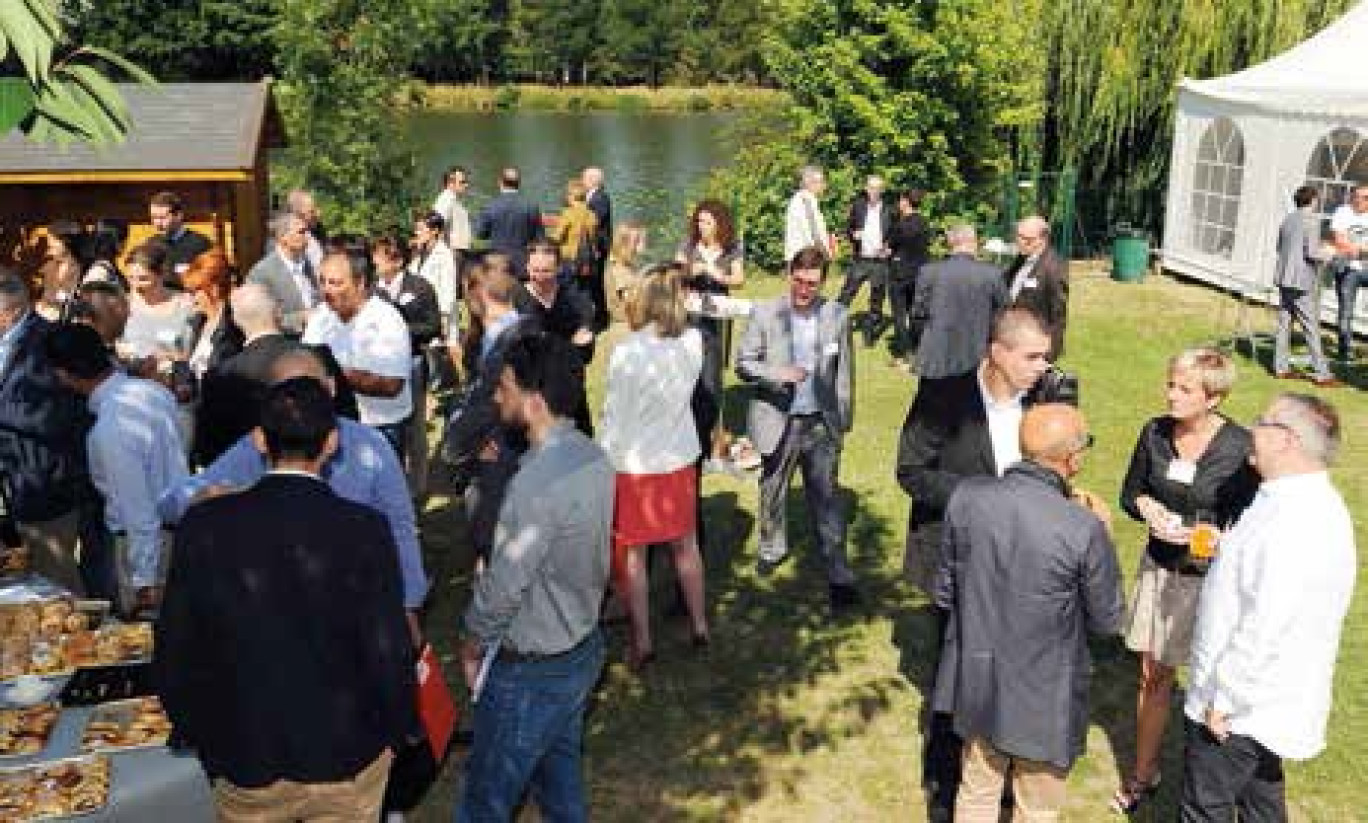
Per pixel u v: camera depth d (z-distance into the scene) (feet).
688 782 16.92
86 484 17.99
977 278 29.55
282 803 10.89
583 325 22.33
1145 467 15.55
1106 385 38.24
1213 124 53.57
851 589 22.18
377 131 65.87
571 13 274.57
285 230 26.21
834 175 63.41
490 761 13.14
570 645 12.89
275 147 52.95
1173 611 15.12
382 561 10.82
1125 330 46.65
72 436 17.76
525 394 12.69
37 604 14.64
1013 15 64.13
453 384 36.35
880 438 32.45
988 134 65.26
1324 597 12.12
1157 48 62.03
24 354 17.61
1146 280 57.41
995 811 13.98
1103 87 62.75
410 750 12.85
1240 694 12.46
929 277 30.27
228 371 16.20
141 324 22.99
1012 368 15.07
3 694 12.72
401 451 21.83
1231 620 12.68
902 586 23.18
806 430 21.65
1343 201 45.80
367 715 10.96
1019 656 12.86
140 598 15.97
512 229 41.42
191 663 10.57
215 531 10.42
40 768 11.32
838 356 21.35
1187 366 14.60
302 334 23.58
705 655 20.48
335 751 10.78
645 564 19.63
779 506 23.21
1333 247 38.55
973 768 13.87
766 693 19.30
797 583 23.34
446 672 19.69
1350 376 39.60
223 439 16.34
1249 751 12.67
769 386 21.90
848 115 64.23
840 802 16.51
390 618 10.87
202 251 31.73
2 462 17.60
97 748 11.66
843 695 19.24
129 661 13.43
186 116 42.93
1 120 8.51
